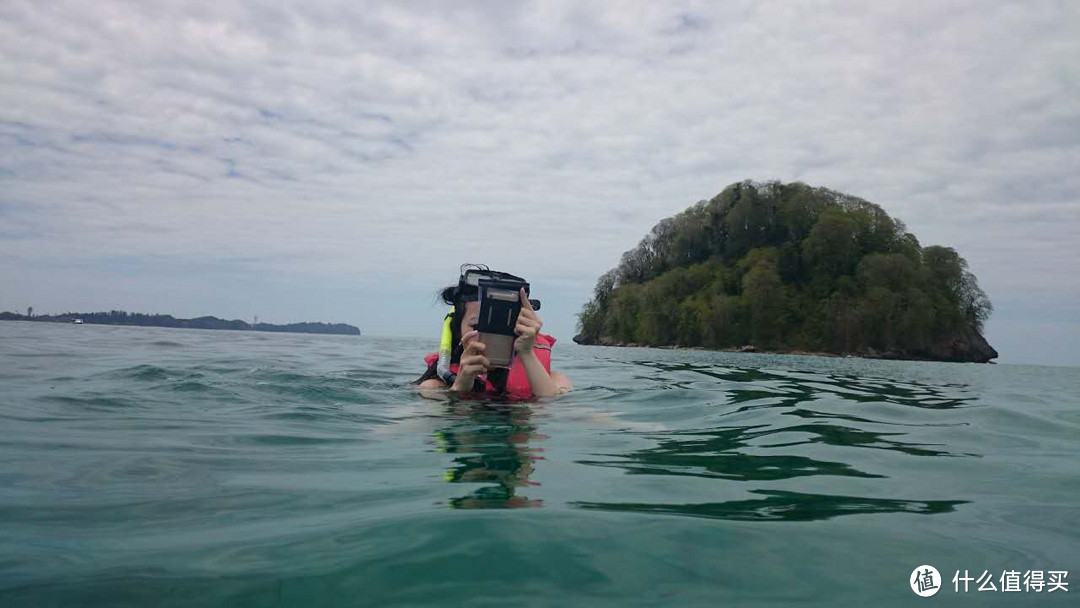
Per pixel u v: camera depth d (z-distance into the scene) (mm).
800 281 65625
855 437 3184
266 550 1426
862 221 66812
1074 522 1818
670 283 68062
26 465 2184
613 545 1496
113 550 1422
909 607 1243
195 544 1462
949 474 2406
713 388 5758
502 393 4172
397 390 4719
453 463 2328
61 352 8523
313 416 3414
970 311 63219
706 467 2375
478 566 1356
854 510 1869
